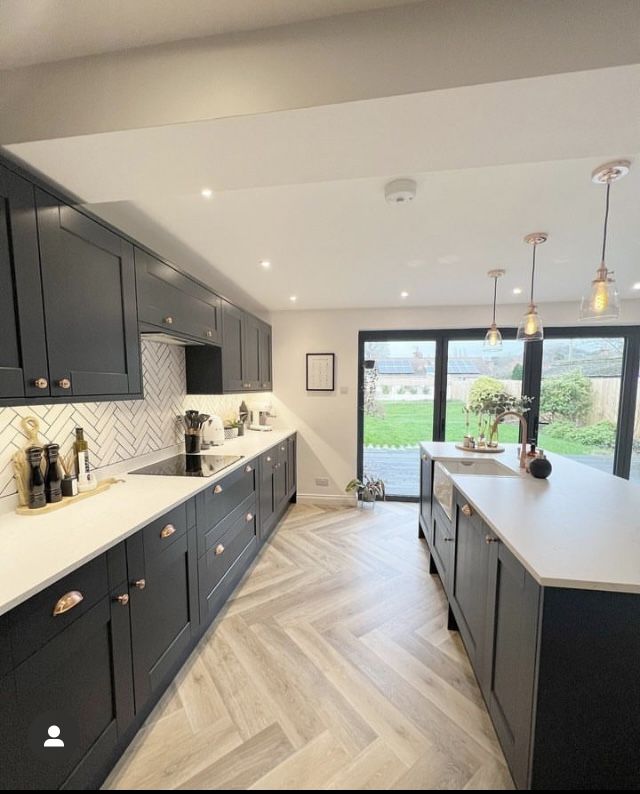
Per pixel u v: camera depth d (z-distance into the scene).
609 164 1.40
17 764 0.92
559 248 2.28
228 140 1.07
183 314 2.26
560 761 1.01
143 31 0.96
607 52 0.84
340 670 1.74
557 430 3.99
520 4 0.87
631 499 1.68
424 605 2.26
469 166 1.23
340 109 0.95
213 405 3.44
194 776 1.26
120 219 1.88
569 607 0.97
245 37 0.96
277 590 2.43
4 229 1.13
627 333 3.80
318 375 4.21
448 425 4.20
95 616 1.18
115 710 1.27
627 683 0.98
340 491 4.25
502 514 1.47
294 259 2.49
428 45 0.90
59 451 1.68
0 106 1.08
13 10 0.88
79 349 1.44
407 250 2.32
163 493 1.76
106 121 1.03
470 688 1.63
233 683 1.66
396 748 1.35
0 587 0.93
